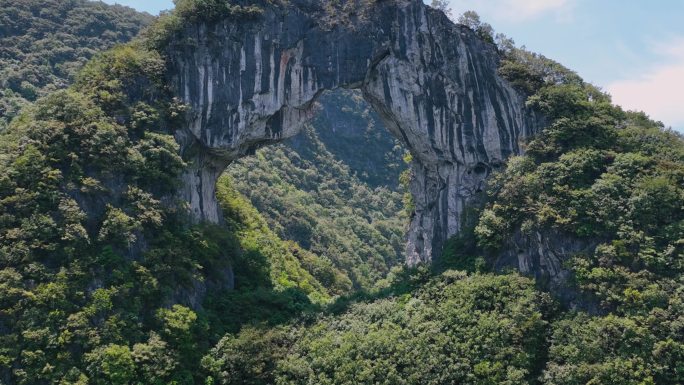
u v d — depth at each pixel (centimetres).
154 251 4169
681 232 3981
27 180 3972
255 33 5244
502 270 4509
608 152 4662
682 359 3488
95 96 4575
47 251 3769
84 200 4109
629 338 3634
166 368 3662
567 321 3931
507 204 4662
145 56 4941
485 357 3856
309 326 4397
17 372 3297
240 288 4978
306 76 5341
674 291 3762
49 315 3519
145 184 4450
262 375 3922
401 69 5384
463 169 5425
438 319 4166
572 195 4406
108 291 3756
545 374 3731
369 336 4050
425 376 3809
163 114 4816
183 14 5153
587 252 4194
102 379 3450
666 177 4316
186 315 4012
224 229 5438
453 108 5362
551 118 5116
